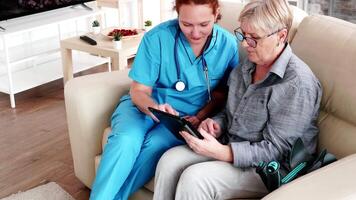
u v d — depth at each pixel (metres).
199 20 1.65
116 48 2.93
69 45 3.10
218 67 1.84
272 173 1.34
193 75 1.83
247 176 1.49
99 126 2.02
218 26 1.88
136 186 1.78
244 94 1.61
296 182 1.23
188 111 1.89
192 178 1.45
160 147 1.75
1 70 3.56
